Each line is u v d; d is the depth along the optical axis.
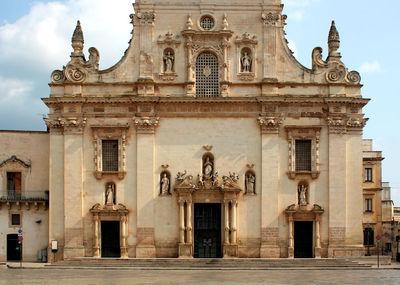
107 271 54.53
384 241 79.06
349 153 63.25
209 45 63.50
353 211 62.72
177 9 64.00
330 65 63.84
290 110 62.94
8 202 64.44
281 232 62.09
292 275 51.03
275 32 63.97
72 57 63.50
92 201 62.09
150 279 47.56
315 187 62.50
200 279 47.56
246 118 63.03
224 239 61.16
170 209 62.03
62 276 50.12
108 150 62.94
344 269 56.91
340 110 62.72
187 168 62.56
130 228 61.97
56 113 62.94
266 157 62.28
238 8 64.12
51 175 62.66
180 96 62.97
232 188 61.12
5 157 66.81
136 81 63.16
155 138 62.69
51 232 62.12
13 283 44.84
